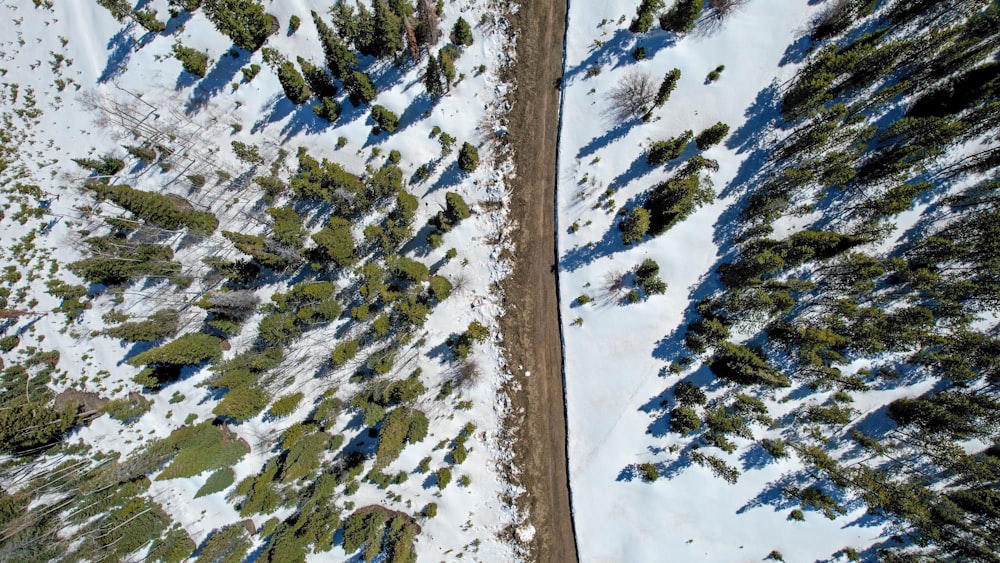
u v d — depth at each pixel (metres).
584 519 39.09
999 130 34.72
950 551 35.66
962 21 34.22
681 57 37.12
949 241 34.91
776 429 37.78
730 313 36.66
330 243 35.72
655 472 37.94
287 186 40.22
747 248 36.84
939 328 36.31
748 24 36.56
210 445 39.72
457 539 40.03
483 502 39.72
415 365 39.69
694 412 37.38
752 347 37.09
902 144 35.16
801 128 36.16
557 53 38.25
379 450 35.97
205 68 40.12
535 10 38.09
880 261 36.03
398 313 38.91
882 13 35.38
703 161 36.56
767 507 38.12
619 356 38.41
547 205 38.84
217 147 40.53
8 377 40.50
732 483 37.81
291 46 39.66
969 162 35.19
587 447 38.91
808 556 38.12
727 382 37.59
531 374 39.12
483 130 38.94
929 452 36.00
